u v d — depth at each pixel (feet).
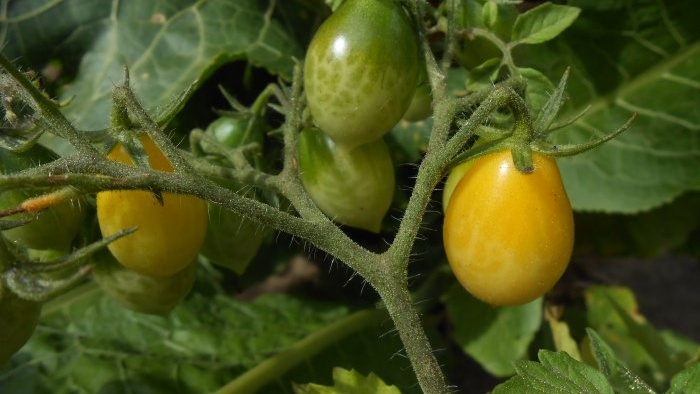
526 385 0.89
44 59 1.28
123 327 1.22
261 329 1.25
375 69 0.93
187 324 1.23
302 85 1.04
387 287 0.90
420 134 1.25
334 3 0.98
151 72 1.26
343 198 1.02
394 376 1.22
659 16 1.26
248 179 0.98
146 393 1.14
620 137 1.31
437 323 1.43
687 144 1.29
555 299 1.32
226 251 1.05
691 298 1.69
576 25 1.26
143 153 0.88
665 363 1.30
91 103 1.25
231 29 1.28
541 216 0.89
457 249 0.91
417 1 0.95
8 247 0.83
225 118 1.07
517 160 0.88
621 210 1.29
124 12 1.28
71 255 0.83
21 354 1.17
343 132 0.96
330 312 1.30
